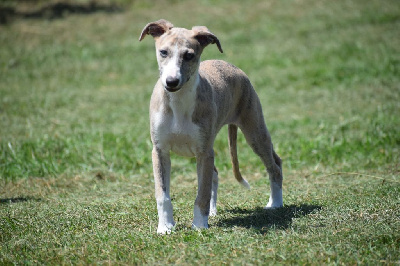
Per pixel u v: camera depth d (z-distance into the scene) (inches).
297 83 721.0
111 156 472.4
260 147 348.5
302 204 337.7
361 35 887.7
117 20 1026.7
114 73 799.7
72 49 893.2
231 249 252.4
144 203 350.9
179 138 299.4
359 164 441.7
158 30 310.2
